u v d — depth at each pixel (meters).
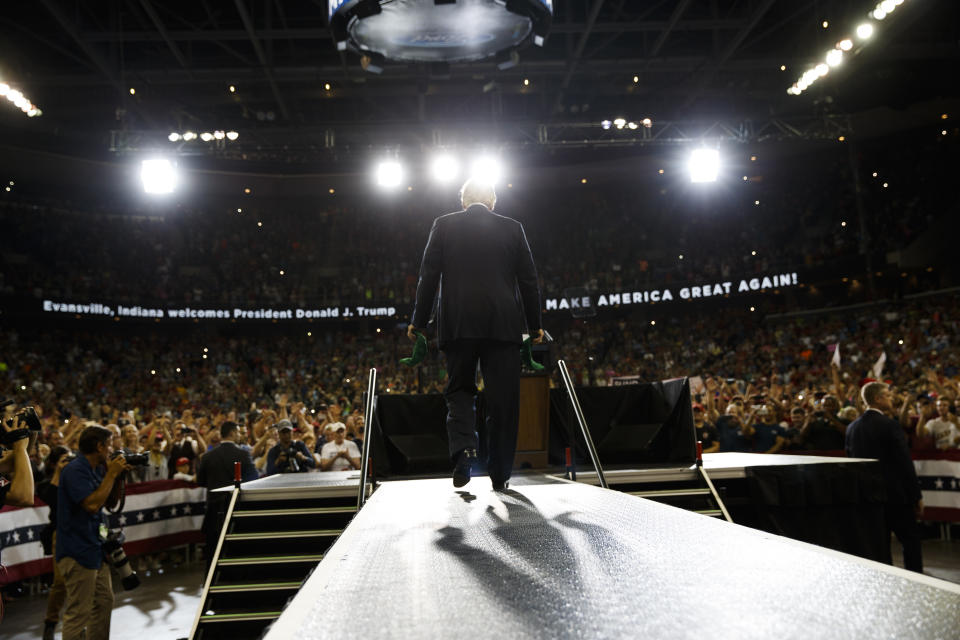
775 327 30.66
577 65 21.16
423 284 3.91
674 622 1.04
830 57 18.53
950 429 11.05
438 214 37.16
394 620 1.12
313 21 20.00
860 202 27.14
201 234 36.12
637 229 36.00
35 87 23.30
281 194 36.25
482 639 1.00
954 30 21.03
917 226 28.34
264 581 5.34
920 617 1.00
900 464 6.56
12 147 28.70
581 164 34.91
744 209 34.25
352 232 37.06
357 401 26.02
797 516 5.65
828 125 22.30
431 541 1.96
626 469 5.68
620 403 6.88
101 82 21.53
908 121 29.09
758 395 13.05
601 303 33.56
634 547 1.71
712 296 32.59
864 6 18.11
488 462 3.90
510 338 3.79
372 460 5.66
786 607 1.09
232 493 5.77
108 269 33.09
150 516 10.68
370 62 10.63
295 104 26.34
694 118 22.31
